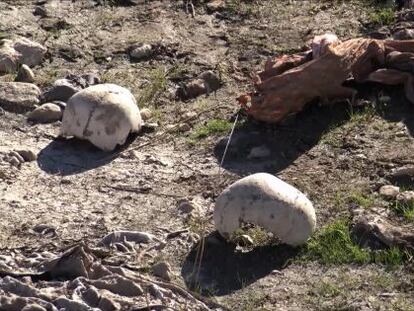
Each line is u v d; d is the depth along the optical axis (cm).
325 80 995
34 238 835
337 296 770
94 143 971
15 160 947
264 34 1175
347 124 992
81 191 909
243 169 941
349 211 870
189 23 1200
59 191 909
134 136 997
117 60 1136
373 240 826
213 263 807
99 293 743
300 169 938
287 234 809
